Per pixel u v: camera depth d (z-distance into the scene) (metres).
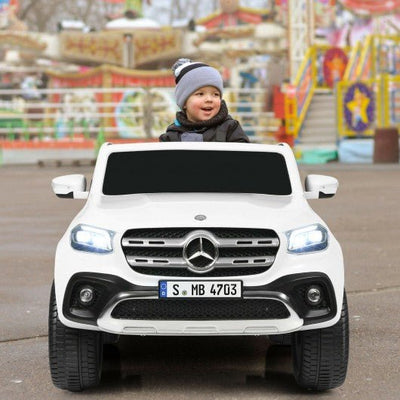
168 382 7.15
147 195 7.25
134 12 48.19
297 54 43.53
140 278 6.48
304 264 6.55
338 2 49.19
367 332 8.77
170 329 6.48
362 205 20.20
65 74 46.97
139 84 46.16
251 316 6.55
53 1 99.06
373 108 36.94
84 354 6.63
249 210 6.87
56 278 6.59
